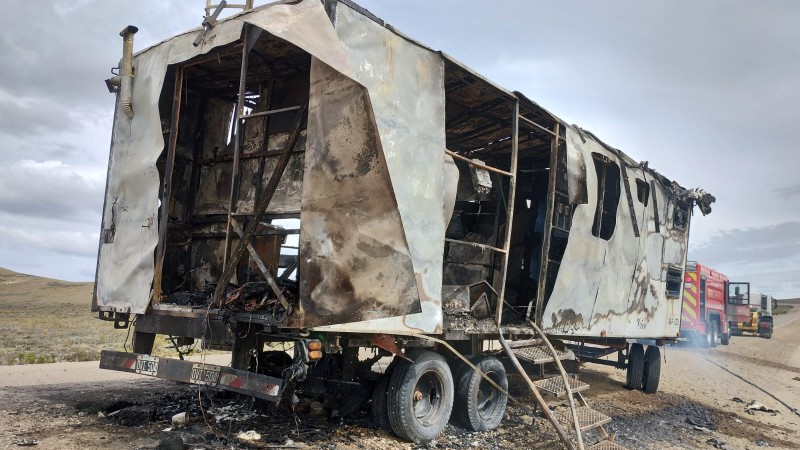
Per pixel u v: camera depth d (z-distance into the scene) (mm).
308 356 4742
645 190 10281
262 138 6410
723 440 7379
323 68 4840
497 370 6836
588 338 9492
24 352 13500
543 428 7012
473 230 9898
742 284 30438
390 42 5289
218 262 6699
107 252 6418
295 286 5293
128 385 7980
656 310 10938
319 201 4719
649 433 7340
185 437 4910
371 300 4480
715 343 22312
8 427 5176
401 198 5234
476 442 6012
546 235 7715
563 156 9414
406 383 5539
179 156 6965
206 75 6758
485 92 7023
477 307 7168
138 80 6230
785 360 19750
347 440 5395
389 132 5156
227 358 11609
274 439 5117
